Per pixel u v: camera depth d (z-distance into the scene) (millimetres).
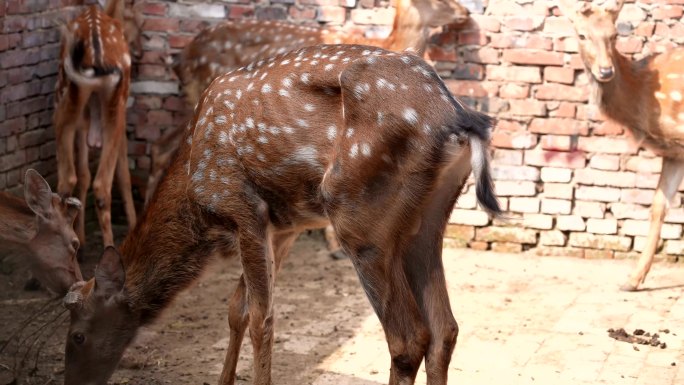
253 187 4172
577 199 7371
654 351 5375
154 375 5000
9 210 5102
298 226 4258
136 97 7992
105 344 4414
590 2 7000
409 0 7027
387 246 3881
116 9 7258
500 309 6105
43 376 4918
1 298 5984
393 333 3918
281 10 7723
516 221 7453
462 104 3822
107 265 4344
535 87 7344
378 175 3801
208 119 4254
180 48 7867
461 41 7410
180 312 6016
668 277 6844
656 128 6582
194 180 4266
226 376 4566
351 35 7168
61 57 6672
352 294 6410
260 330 4254
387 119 3764
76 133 7184
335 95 3953
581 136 7309
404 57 3896
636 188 7254
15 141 6965
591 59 6496
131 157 8078
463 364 5184
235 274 6824
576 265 7164
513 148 7434
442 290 4113
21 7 6930
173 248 4414
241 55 7234
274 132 4039
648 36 7164
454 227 7570
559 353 5344
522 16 7285
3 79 6781
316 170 3988
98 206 6762
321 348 5422
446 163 3758
